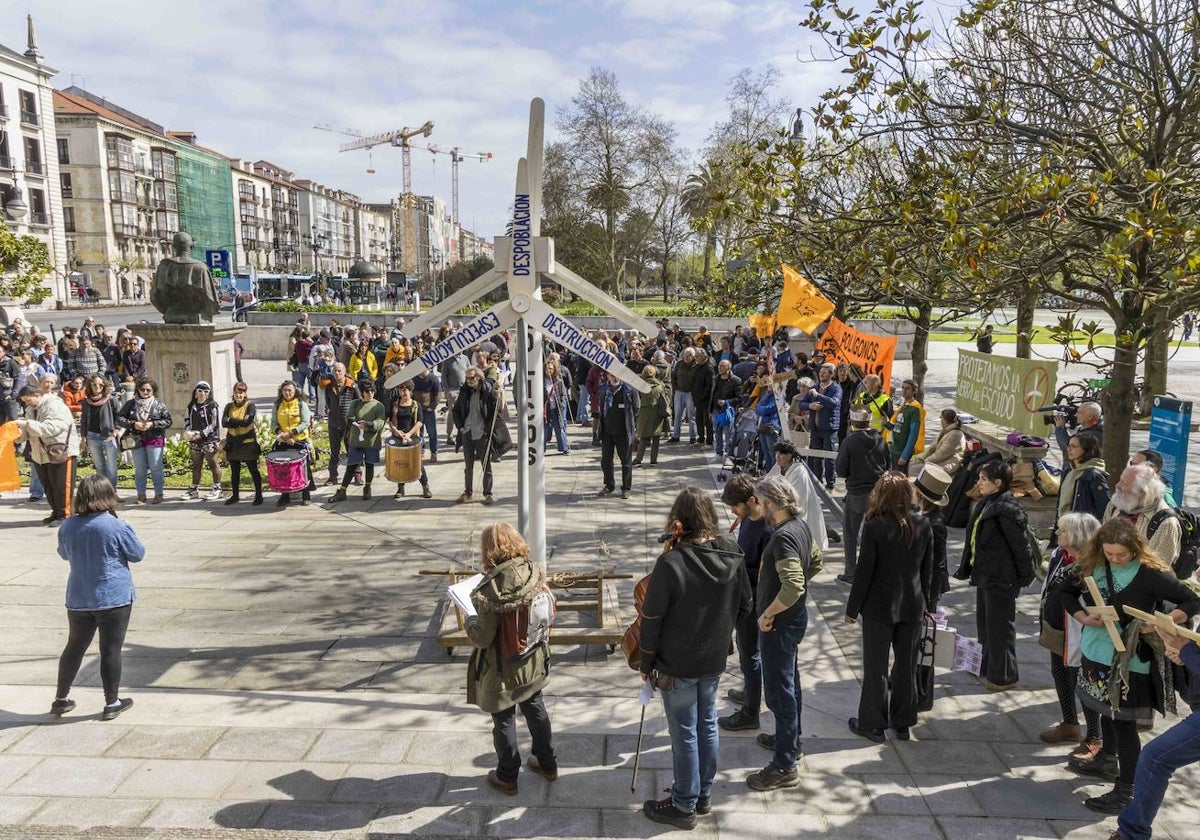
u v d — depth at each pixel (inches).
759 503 195.8
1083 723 200.2
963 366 406.3
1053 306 340.8
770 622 169.6
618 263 2148.1
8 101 2055.9
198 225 3250.5
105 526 202.4
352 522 390.3
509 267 234.2
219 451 442.0
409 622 270.2
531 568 171.0
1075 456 247.8
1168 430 295.3
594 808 167.5
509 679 166.9
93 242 2709.2
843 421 458.9
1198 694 146.5
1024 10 350.6
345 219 5216.5
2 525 379.9
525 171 226.4
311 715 207.6
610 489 442.0
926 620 197.5
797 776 176.2
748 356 650.2
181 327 546.3
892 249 306.5
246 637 257.4
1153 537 199.5
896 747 192.2
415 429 439.5
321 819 161.9
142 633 260.1
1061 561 187.2
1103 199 294.8
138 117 3171.8
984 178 342.6
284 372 1007.6
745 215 375.6
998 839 158.1
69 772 179.9
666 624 157.5
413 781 176.7
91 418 425.4
